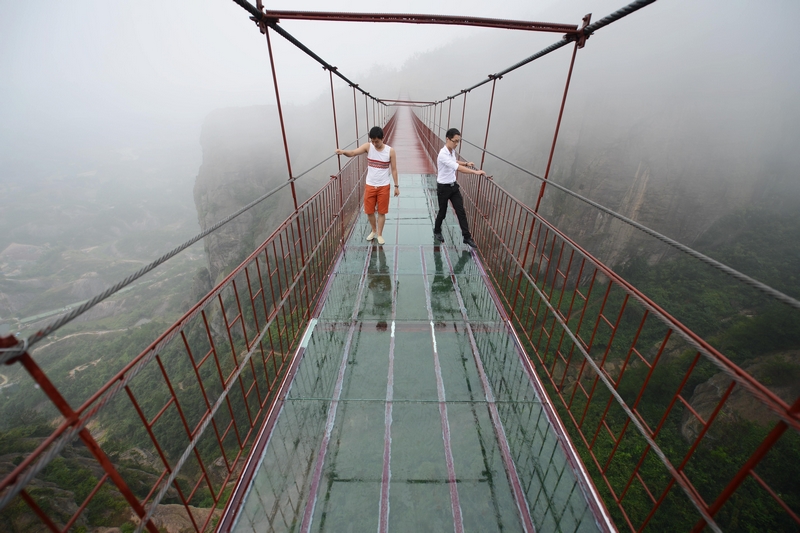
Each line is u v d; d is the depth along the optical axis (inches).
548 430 110.8
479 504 92.1
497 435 109.6
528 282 136.1
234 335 1481.3
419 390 125.1
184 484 818.2
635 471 78.0
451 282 190.5
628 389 971.3
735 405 826.8
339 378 129.9
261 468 100.0
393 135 847.1
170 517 490.0
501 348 145.3
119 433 1143.6
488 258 205.0
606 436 846.5
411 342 147.9
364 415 116.0
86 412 45.9
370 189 213.8
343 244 222.4
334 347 145.2
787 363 974.4
